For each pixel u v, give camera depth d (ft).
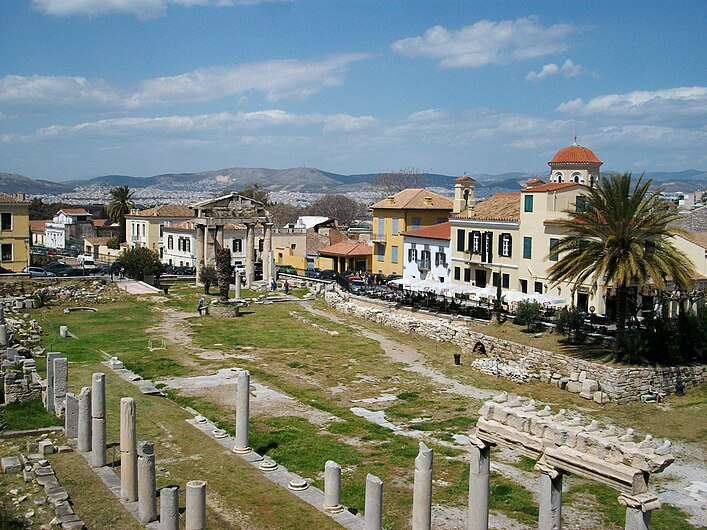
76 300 260.42
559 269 165.89
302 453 109.60
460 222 250.98
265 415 130.41
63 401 114.52
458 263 253.44
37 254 406.82
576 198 211.61
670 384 152.35
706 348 160.04
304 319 240.94
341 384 157.79
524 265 220.84
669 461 62.28
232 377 159.84
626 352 155.84
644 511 61.52
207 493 88.07
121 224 484.33
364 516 79.97
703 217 264.52
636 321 167.02
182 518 81.51
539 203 213.46
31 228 554.87
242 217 314.96
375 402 143.33
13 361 140.67
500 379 165.17
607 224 158.30
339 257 362.94
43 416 115.75
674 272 152.87
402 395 148.66
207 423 120.26
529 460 110.63
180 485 91.04
